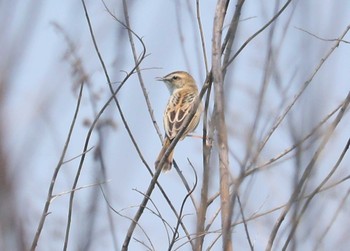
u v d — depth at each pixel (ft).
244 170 24.02
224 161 26.63
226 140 26.89
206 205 28.96
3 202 17.35
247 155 24.09
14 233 17.92
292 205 24.34
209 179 28.94
